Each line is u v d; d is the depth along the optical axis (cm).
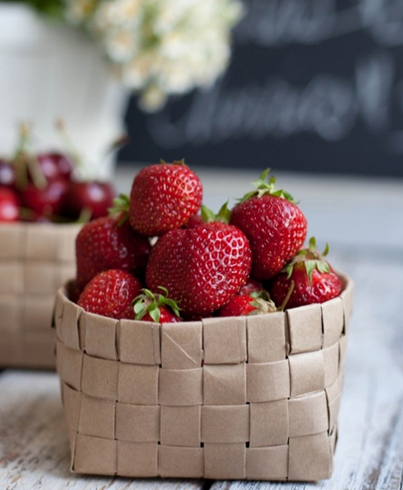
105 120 100
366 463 56
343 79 128
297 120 130
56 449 57
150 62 93
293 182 131
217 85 131
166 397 52
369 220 130
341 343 54
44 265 65
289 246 54
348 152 129
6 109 92
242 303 53
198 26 94
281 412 52
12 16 88
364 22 127
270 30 129
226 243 53
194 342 51
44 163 72
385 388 66
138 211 55
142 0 90
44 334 66
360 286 99
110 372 52
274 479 53
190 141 133
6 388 65
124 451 53
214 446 52
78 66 92
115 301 54
